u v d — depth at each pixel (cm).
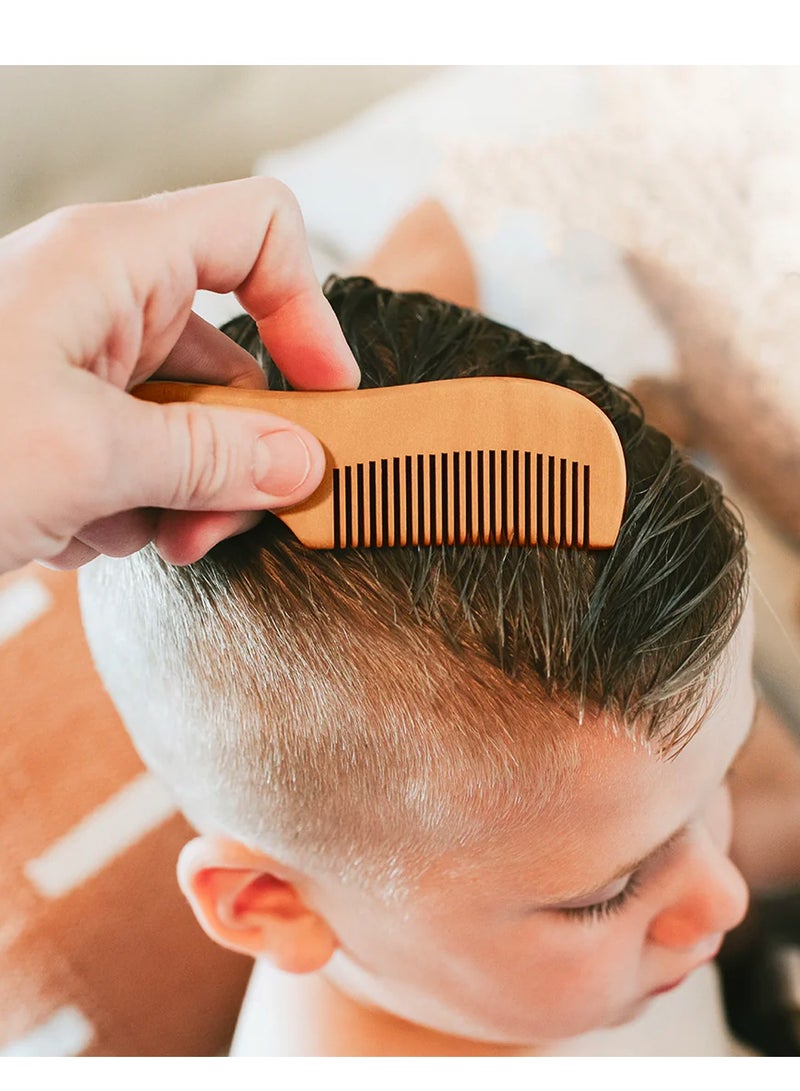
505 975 55
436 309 56
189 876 57
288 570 48
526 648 46
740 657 54
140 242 39
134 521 45
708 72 62
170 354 47
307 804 52
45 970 59
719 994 56
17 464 35
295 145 65
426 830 51
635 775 50
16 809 59
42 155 65
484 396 42
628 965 55
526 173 63
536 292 63
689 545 47
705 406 60
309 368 46
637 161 62
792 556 58
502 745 49
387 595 47
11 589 59
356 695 49
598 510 43
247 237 43
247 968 58
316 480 42
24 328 35
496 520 44
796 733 56
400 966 56
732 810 56
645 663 47
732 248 61
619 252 62
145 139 65
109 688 58
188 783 55
